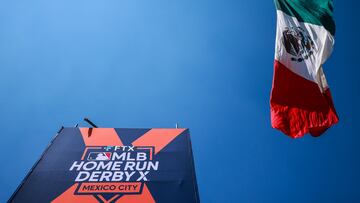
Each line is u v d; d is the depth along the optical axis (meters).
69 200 6.05
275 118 6.91
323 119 6.81
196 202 6.14
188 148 7.70
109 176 6.71
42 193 6.19
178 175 6.82
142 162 7.19
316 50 7.22
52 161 7.10
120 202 6.04
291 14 7.65
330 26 7.27
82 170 6.87
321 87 7.20
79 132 8.12
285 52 7.28
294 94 7.04
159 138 8.05
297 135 6.74
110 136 8.03
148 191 6.34
